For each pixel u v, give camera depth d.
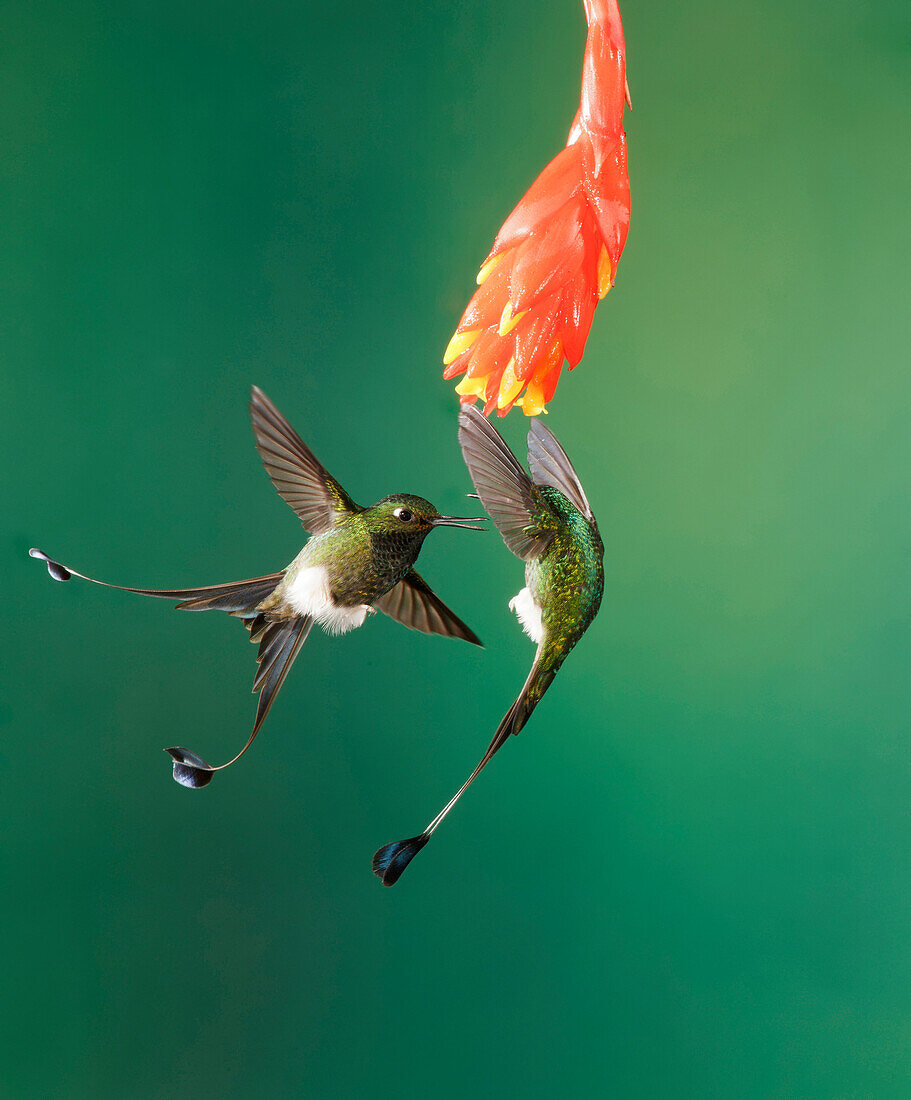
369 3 3.35
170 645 3.44
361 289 3.39
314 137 3.35
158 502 3.37
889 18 3.46
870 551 3.56
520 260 2.81
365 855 3.56
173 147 3.32
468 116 3.37
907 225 3.50
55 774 3.39
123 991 3.45
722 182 3.49
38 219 3.26
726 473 3.55
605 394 3.51
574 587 2.79
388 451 3.40
